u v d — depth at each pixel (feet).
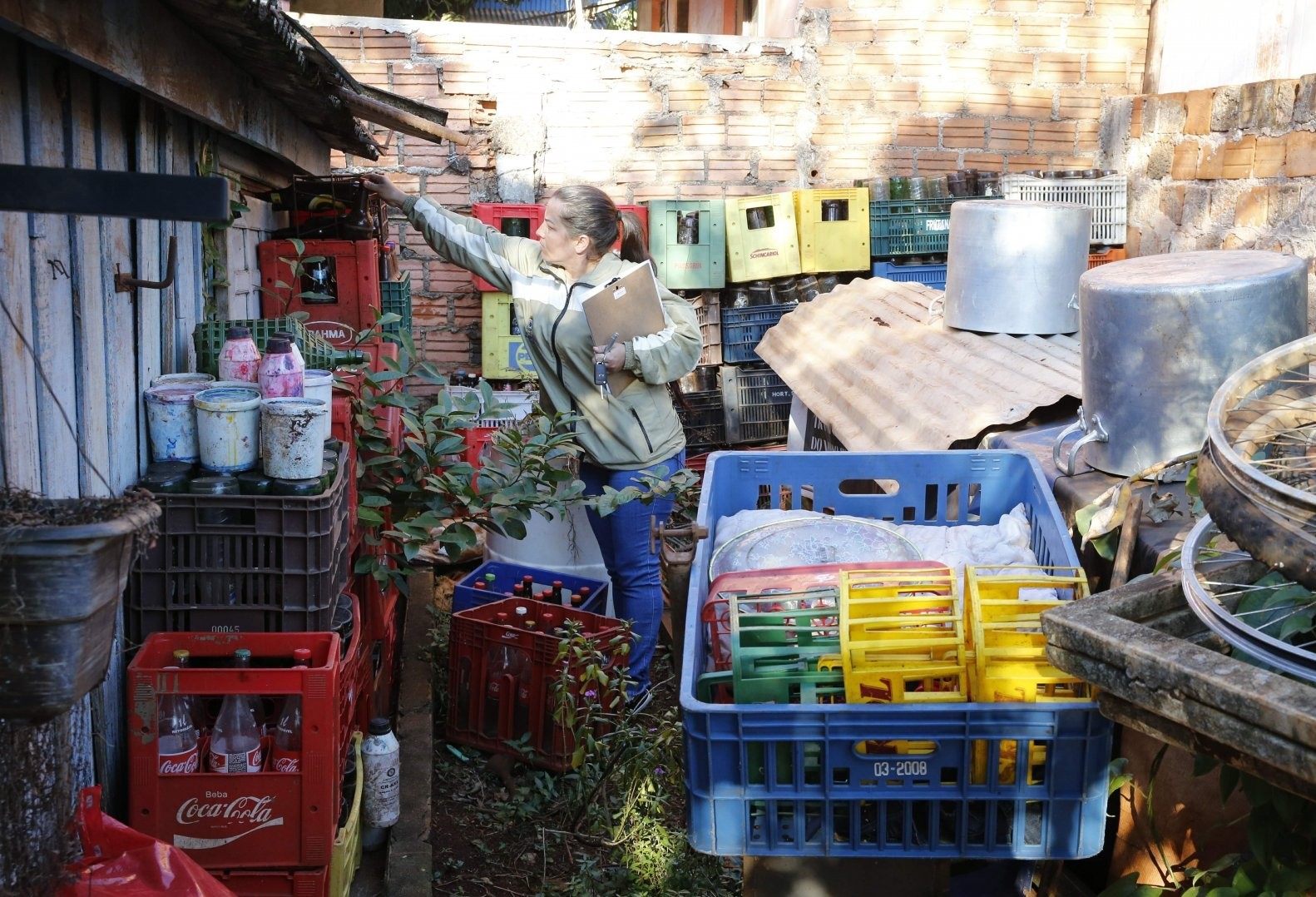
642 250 14.96
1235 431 7.97
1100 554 9.53
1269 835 6.98
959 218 16.14
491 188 26.58
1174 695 5.96
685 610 8.86
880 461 11.62
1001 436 12.73
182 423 10.27
